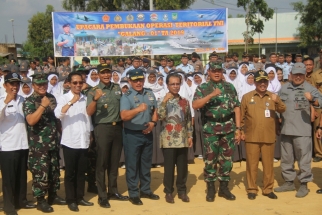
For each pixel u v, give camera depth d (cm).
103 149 612
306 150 658
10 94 570
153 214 586
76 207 605
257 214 580
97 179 623
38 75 586
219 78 627
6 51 4066
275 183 750
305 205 618
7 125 581
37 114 560
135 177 633
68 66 1352
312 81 811
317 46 3584
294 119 659
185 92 914
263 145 649
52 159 614
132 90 622
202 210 600
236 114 642
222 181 654
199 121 941
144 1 2977
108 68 609
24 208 618
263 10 2812
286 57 1397
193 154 908
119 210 605
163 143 630
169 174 635
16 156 588
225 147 639
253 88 976
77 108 600
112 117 613
